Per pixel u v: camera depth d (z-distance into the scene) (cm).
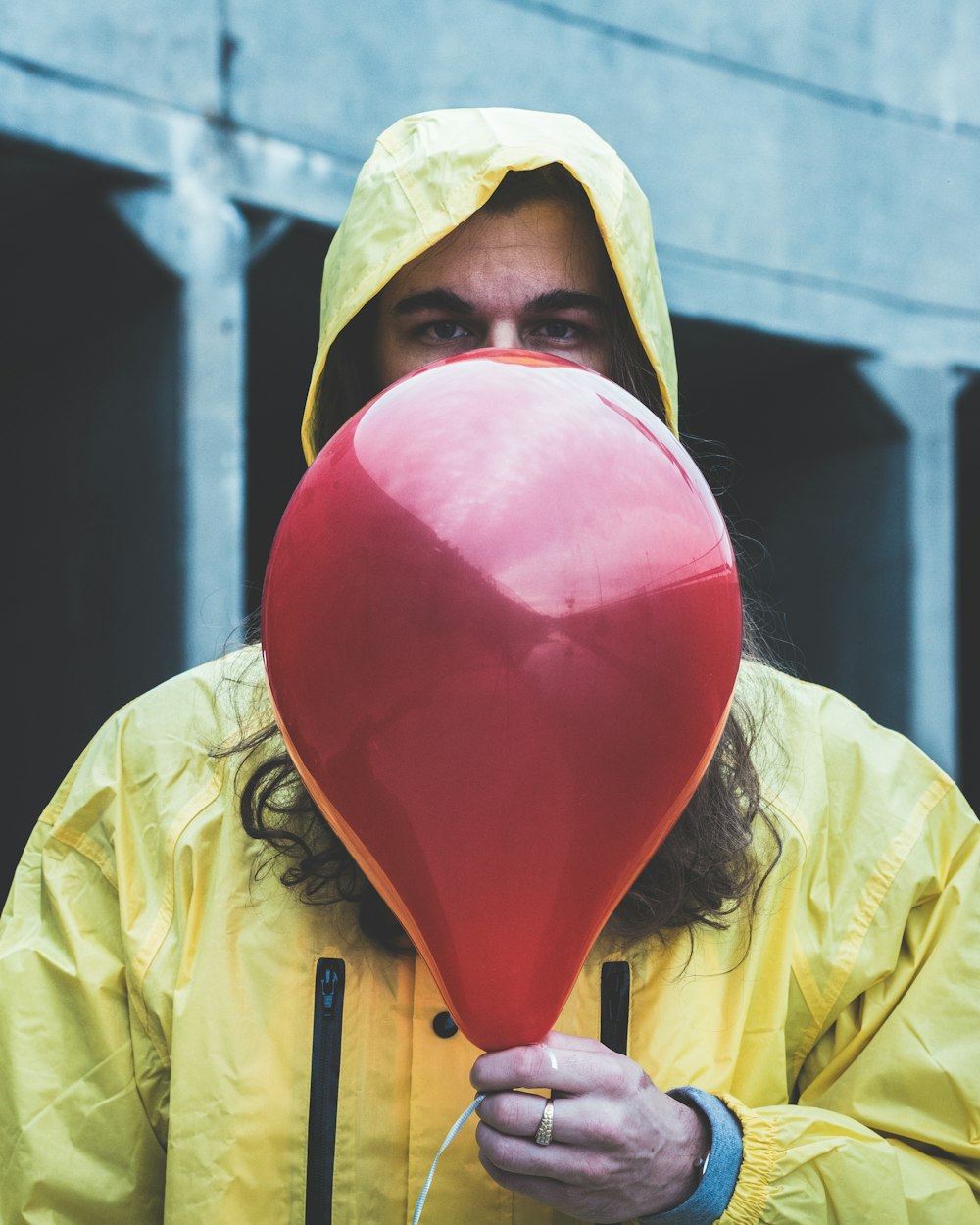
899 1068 106
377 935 104
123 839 116
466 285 119
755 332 450
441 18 395
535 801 79
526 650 78
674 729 82
